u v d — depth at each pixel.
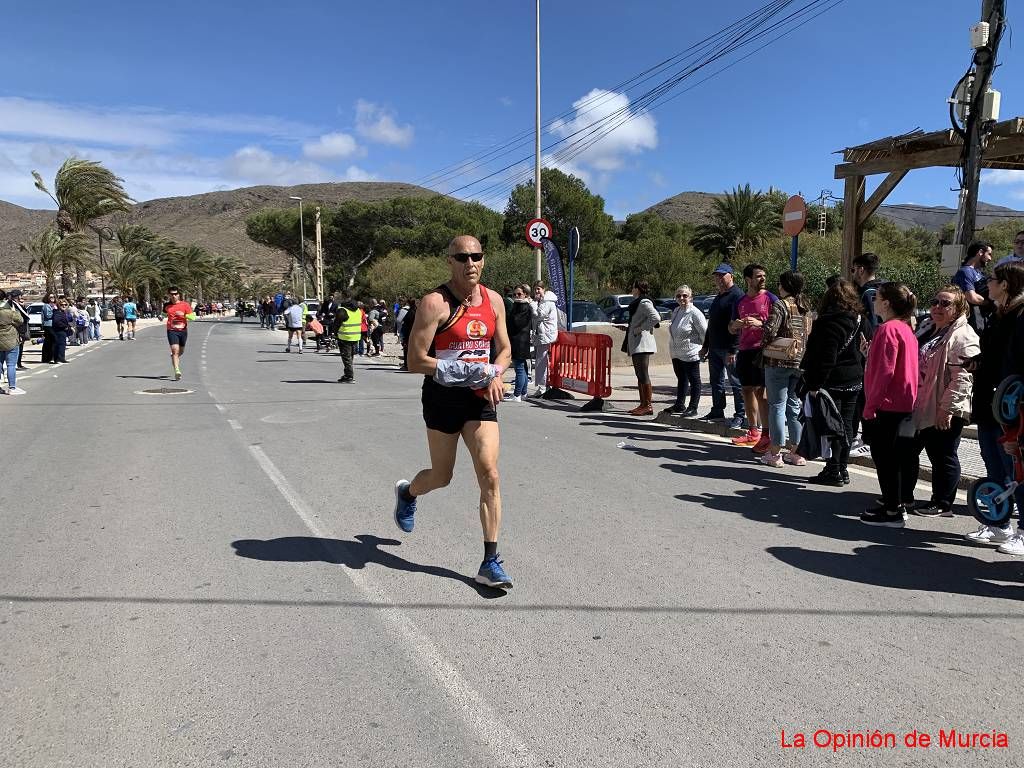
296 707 2.94
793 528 5.25
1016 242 7.02
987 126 8.66
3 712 2.90
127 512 5.57
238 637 3.54
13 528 5.19
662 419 9.82
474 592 4.08
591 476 6.74
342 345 14.85
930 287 17.55
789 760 2.62
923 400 5.29
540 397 12.49
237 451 7.79
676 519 5.43
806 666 3.28
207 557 4.62
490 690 3.07
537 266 17.84
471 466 7.10
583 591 4.10
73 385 14.20
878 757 2.64
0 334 12.55
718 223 45.38
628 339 10.46
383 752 2.66
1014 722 2.87
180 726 2.81
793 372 7.01
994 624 3.72
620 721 2.85
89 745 2.70
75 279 46.31
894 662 3.32
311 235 62.28
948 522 5.43
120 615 3.78
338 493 6.12
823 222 42.50
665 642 3.50
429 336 3.96
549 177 51.16
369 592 4.07
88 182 44.06
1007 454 4.86
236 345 28.94
